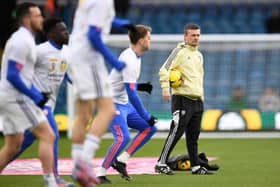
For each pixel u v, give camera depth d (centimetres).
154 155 4009
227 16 7688
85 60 2128
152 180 2886
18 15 2316
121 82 2841
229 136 5259
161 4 7825
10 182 2905
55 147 2703
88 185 2066
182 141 4859
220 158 3781
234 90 5825
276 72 5838
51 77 2692
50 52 2672
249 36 5688
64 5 7062
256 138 5084
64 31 2683
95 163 3591
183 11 7775
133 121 2923
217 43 5747
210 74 5922
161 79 3028
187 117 3041
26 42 2255
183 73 3047
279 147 4409
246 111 5575
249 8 7712
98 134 2116
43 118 2312
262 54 5822
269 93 5822
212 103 5869
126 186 2717
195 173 3086
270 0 7706
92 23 2069
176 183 2777
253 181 2817
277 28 7469
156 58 5800
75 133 2205
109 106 2153
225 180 2855
